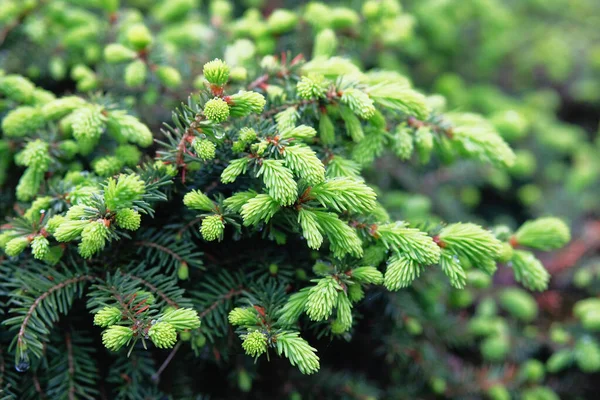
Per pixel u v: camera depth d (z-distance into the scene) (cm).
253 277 70
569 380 83
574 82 113
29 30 78
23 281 67
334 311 67
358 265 67
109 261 68
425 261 65
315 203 66
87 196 67
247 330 65
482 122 73
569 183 95
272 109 69
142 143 69
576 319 82
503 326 82
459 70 108
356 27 80
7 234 66
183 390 72
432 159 86
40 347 65
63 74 79
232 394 74
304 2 96
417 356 77
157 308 67
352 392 75
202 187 69
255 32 78
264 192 66
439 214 87
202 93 65
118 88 77
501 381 80
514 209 104
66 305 67
